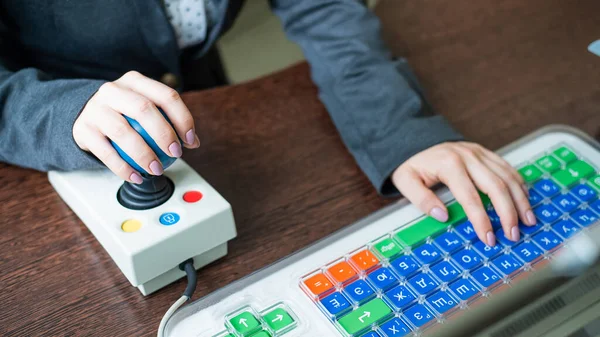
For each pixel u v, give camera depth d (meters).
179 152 0.55
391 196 0.67
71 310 0.54
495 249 0.57
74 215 0.64
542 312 0.50
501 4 0.99
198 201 0.57
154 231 0.54
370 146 0.70
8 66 0.78
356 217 0.64
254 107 0.79
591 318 0.49
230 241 0.61
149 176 0.56
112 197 0.58
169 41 0.88
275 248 0.60
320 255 0.56
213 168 0.70
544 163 0.66
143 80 0.59
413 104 0.73
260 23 2.15
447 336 0.49
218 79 1.16
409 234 0.58
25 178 0.68
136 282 0.54
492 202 0.61
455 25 0.94
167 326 0.50
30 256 0.59
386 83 0.75
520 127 0.75
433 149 0.67
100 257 0.59
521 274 0.54
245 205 0.65
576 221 0.60
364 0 0.92
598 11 0.97
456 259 0.56
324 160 0.72
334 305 0.51
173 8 0.89
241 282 0.53
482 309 0.51
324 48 0.83
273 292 0.53
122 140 0.54
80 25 0.82
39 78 0.68
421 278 0.54
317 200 0.66
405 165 0.67
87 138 0.57
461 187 0.62
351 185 0.68
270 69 1.96
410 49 0.89
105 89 0.59
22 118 0.63
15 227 0.62
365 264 0.55
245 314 0.51
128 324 0.53
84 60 0.86
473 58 0.87
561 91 0.81
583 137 0.69
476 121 0.76
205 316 0.51
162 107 0.56
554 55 0.88
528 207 0.61
